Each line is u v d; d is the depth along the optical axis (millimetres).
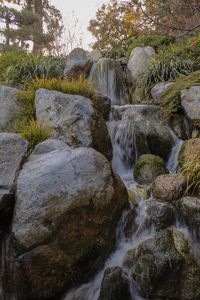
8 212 2531
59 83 4207
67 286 2496
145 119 4266
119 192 2805
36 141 3297
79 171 2615
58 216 2430
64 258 2447
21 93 4168
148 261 2410
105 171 2730
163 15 6836
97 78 5727
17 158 2732
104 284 2428
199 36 5648
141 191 3262
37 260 2367
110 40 9406
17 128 3879
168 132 4125
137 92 5480
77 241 2498
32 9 13109
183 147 3828
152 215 2945
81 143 3512
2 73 5898
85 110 3701
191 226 2830
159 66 5363
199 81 4285
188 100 4156
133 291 2475
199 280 2365
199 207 2811
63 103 3701
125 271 2555
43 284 2402
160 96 4762
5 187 2533
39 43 12141
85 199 2539
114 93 5805
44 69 5840
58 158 2691
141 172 3717
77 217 2508
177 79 4883
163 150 4027
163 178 3262
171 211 2939
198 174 3088
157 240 2533
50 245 2402
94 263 2623
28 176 2566
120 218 2869
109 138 4012
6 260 2443
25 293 2375
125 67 6293
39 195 2443
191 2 6129
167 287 2350
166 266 2361
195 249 2631
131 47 6977
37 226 2375
